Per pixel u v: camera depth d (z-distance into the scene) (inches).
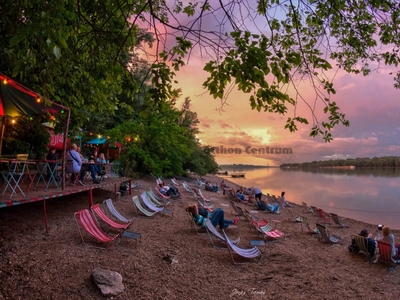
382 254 285.4
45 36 98.6
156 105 133.2
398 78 205.6
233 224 404.5
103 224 328.8
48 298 167.8
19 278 181.9
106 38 154.3
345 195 1344.7
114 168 589.3
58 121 388.2
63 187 311.1
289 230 442.9
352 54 187.9
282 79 111.7
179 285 206.7
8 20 162.6
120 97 872.9
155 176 929.5
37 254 216.5
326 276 249.4
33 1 114.9
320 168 7514.8
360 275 257.8
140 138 842.8
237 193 757.3
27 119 417.1
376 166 6117.1
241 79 112.3
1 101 322.3
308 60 132.6
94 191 507.2
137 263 230.5
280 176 3371.1
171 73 124.3
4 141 421.4
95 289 181.5
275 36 145.9
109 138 782.5
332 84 131.6
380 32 159.5
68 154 353.4
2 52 259.3
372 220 721.6
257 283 225.1
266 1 116.3
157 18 106.2
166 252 266.5
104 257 231.6
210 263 256.5
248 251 275.1
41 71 266.5
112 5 142.6
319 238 390.0
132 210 432.5
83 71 268.1
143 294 186.9
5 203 219.8
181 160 943.0
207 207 541.3
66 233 271.4
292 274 249.4
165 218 413.1
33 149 481.7
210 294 199.6
